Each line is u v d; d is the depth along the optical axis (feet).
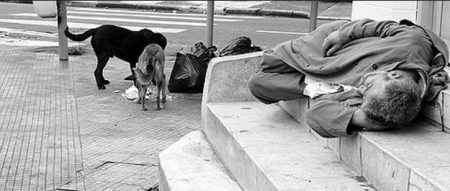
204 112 17.03
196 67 28.86
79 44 38.93
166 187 13.41
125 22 50.34
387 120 11.51
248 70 17.15
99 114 24.18
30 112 23.99
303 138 13.97
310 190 10.80
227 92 17.16
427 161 10.43
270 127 14.79
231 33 48.47
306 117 12.40
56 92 27.66
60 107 25.03
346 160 12.28
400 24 13.64
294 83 14.15
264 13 63.36
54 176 16.85
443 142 11.53
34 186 16.07
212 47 30.99
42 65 33.40
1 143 19.79
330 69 13.47
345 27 13.96
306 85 13.94
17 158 18.30
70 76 31.22
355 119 11.76
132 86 28.99
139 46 29.14
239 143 13.48
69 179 16.67
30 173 17.04
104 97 27.27
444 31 20.84
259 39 45.32
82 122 22.84
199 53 30.04
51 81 29.84
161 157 14.89
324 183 11.18
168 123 23.34
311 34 14.82
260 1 70.44
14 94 26.84
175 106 26.35
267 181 11.43
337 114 11.89
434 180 9.61
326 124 11.99
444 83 12.79
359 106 11.99
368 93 11.64
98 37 28.99
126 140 20.71
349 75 13.17
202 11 64.64
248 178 12.76
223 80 17.07
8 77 30.09
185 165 14.24
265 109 16.53
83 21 48.65
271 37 46.57
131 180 16.70
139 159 18.57
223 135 14.96
